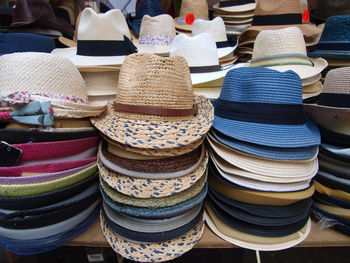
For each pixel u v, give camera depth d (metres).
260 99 0.99
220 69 1.45
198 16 1.96
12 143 0.84
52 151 0.89
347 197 1.02
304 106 1.16
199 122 0.95
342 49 1.48
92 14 1.19
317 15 2.14
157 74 0.86
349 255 1.63
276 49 1.28
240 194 0.99
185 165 0.91
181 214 0.94
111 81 1.30
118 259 1.21
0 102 0.81
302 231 1.06
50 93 0.88
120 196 0.90
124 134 0.85
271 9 1.60
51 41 1.61
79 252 1.25
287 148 1.00
